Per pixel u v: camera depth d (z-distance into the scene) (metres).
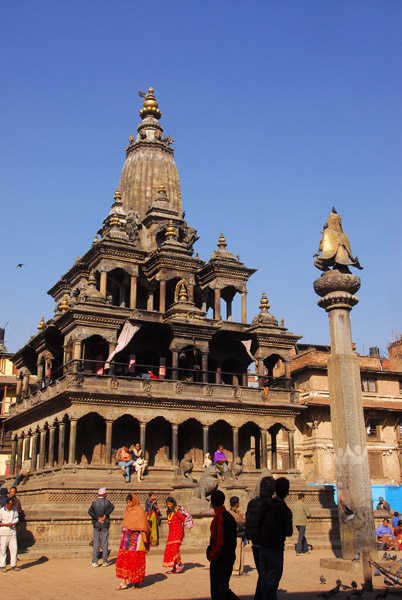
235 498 21.97
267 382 61.47
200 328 53.38
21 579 21.38
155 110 77.50
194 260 62.97
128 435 50.75
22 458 58.34
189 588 18.98
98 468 44.94
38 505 39.59
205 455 48.69
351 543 22.92
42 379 57.66
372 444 65.38
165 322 52.00
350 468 23.48
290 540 37.56
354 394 24.44
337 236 26.19
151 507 30.14
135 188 71.69
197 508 34.81
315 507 47.56
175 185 74.00
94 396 45.91
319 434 63.84
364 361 69.56
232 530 14.24
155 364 56.16
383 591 16.98
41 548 31.33
